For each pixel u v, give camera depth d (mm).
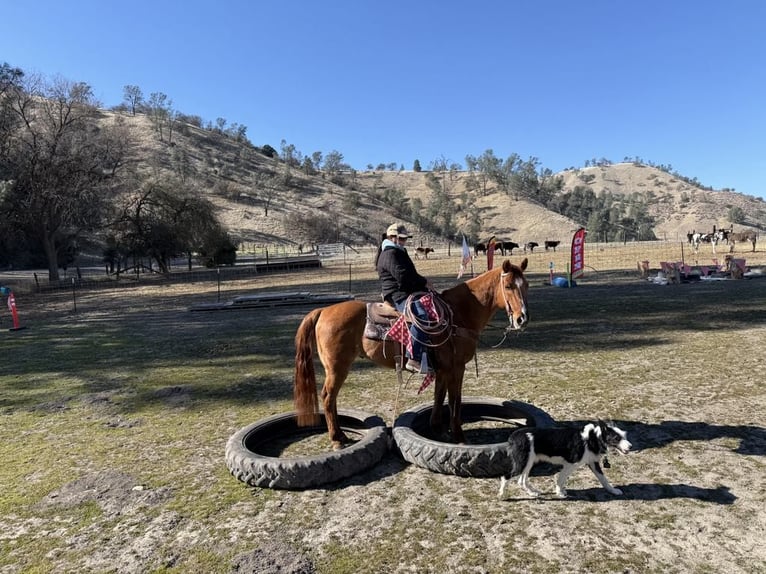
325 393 5547
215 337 13008
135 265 40656
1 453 5918
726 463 4844
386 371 9055
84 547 3943
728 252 34875
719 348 9344
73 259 57156
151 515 4387
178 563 3682
